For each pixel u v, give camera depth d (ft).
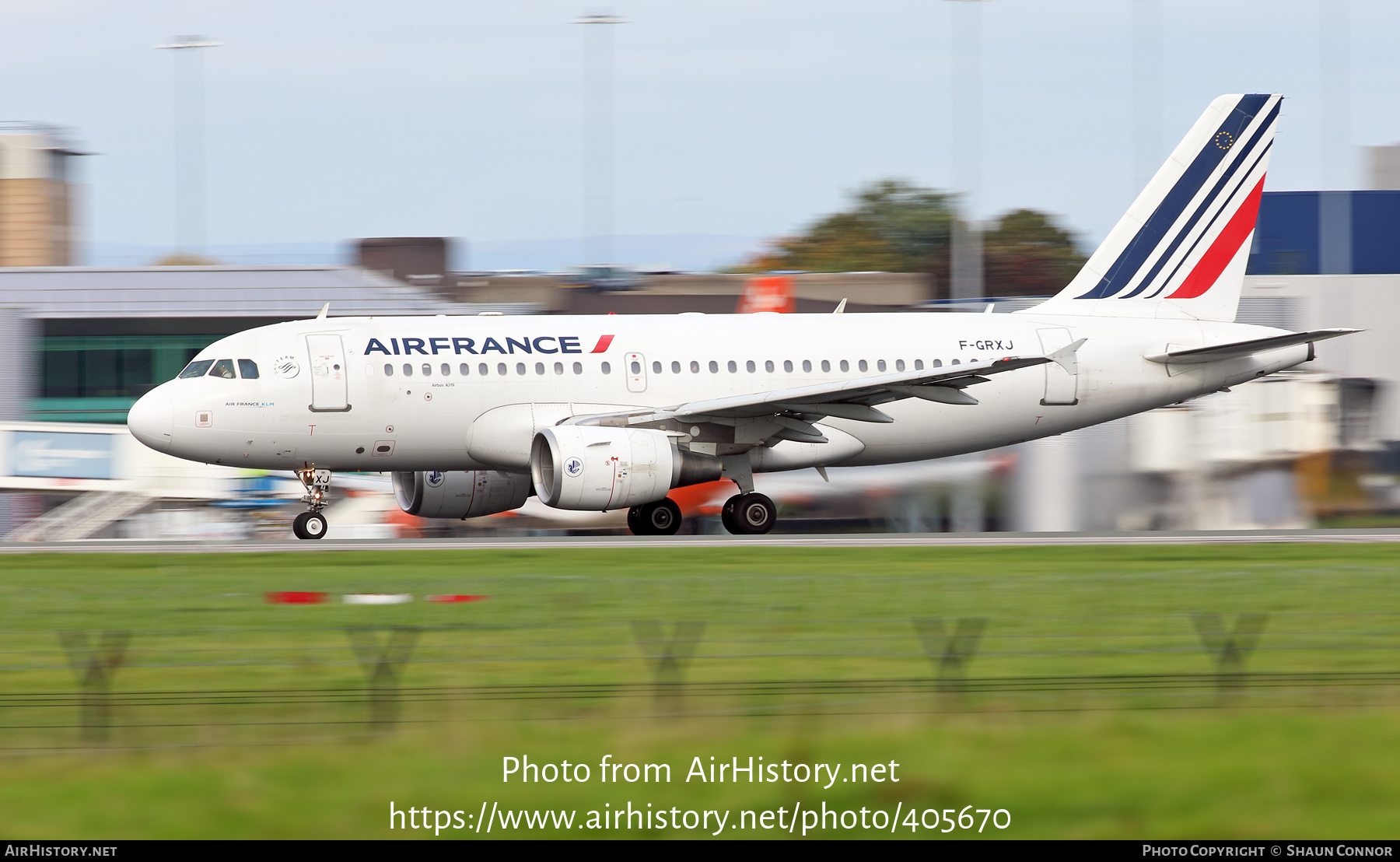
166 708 147.74
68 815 117.70
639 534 380.17
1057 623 197.06
